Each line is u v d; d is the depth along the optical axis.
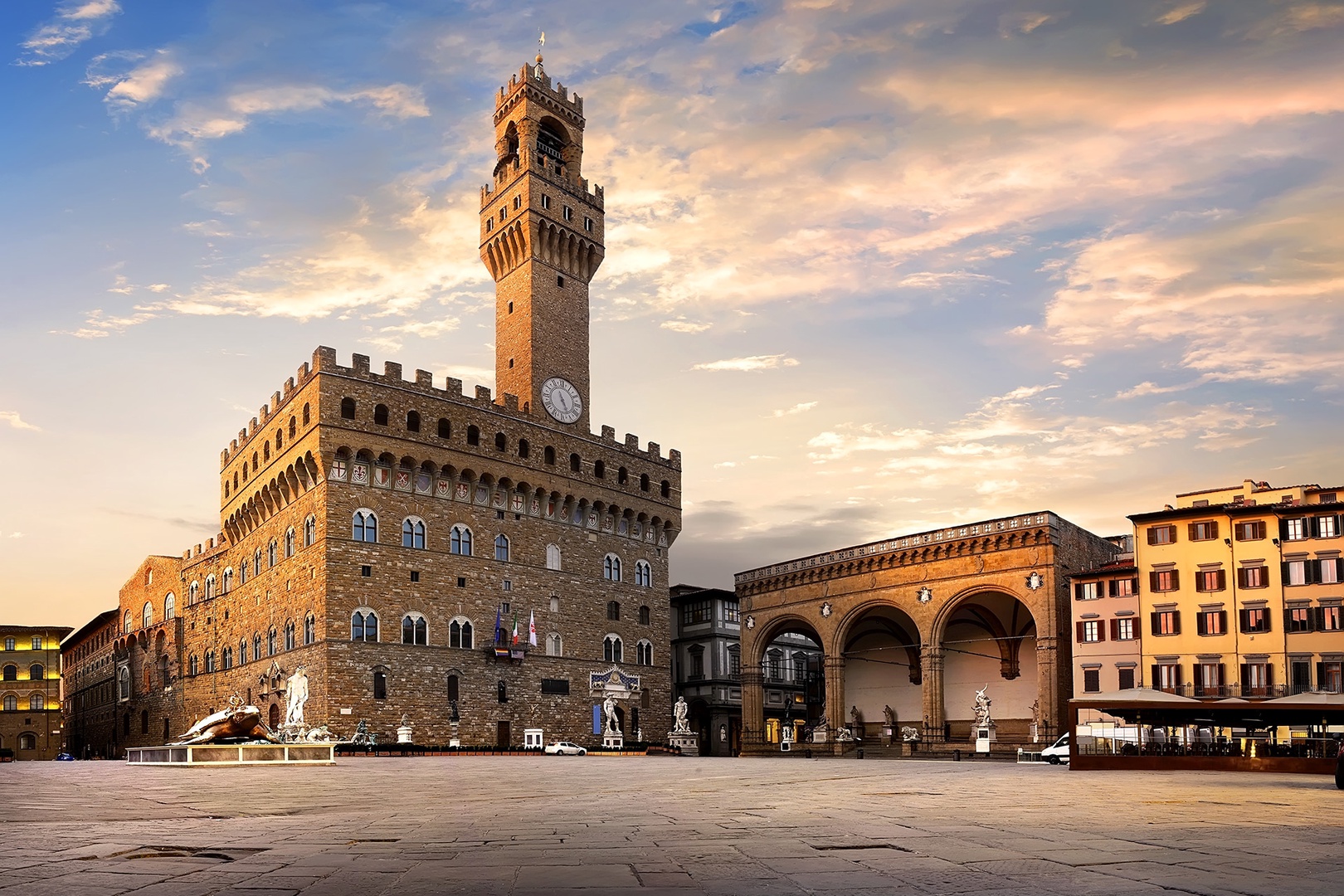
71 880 15.39
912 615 110.25
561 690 118.06
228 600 125.44
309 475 104.94
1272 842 20.84
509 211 127.31
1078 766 67.62
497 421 116.69
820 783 47.22
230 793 38.12
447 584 109.62
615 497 128.50
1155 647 92.81
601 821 26.02
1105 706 68.50
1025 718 112.69
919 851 19.27
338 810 30.20
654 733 128.50
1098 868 16.98
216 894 14.23
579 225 130.38
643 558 132.12
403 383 108.94
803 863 17.62
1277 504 90.31
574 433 125.38
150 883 15.16
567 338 127.88
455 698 107.88
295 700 83.81
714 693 143.50
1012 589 102.88
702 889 14.82
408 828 24.03
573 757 97.69
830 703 116.94
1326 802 33.34
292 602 107.31
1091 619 97.50
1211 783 47.88
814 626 119.31
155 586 148.88
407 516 107.81
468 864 17.36
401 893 14.39
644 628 130.12
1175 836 21.98
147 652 148.88
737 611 149.12
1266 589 89.19
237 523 122.81
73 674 193.75
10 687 177.88
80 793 37.72
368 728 100.94
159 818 26.61
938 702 107.25
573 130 133.00
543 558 119.50
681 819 26.73
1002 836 21.95
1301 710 65.38
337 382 103.94
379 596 104.12
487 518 114.69
